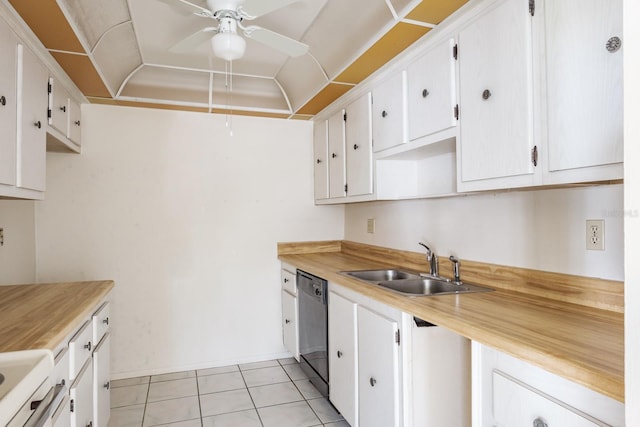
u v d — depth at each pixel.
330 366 2.42
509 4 1.46
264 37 1.80
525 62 1.39
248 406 2.59
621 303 1.39
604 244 1.44
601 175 1.14
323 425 2.35
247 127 3.41
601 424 0.88
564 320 1.32
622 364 0.92
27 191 1.88
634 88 0.62
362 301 2.02
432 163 2.44
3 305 1.71
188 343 3.22
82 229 2.98
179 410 2.53
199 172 3.26
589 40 1.18
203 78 3.06
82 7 1.83
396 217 2.85
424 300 1.64
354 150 2.77
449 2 1.62
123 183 3.07
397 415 1.68
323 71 2.62
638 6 0.62
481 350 1.25
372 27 1.97
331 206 3.66
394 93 2.27
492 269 1.96
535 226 1.74
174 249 3.19
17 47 1.76
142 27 2.26
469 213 2.14
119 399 2.69
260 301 3.43
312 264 2.87
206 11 1.62
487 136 1.57
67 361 1.46
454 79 1.77
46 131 2.14
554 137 1.29
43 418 0.99
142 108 3.13
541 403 1.02
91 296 1.89
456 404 1.69
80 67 2.28
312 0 2.01
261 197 3.44
